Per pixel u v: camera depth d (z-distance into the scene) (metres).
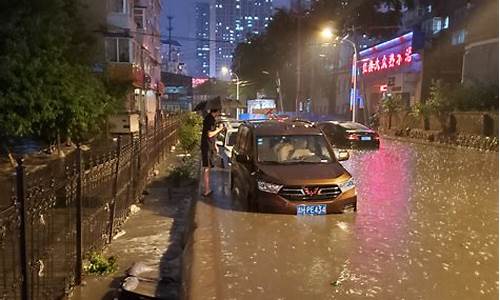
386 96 38.59
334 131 24.28
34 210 4.45
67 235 5.86
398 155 19.73
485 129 23.44
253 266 5.62
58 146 16.52
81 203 5.64
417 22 46.19
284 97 71.94
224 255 6.02
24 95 13.67
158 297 5.25
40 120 15.01
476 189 11.21
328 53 62.00
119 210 8.23
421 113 30.59
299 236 6.94
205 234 6.92
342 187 8.28
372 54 46.53
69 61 16.72
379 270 5.55
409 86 38.59
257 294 4.80
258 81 74.31
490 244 6.64
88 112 16.16
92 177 6.55
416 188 11.29
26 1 14.28
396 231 7.30
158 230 8.23
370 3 46.91
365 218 8.09
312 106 66.94
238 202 9.25
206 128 9.93
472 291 4.94
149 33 42.00
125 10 29.34
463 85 28.64
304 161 8.92
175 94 76.94
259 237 6.85
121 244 7.40
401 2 46.44
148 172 12.80
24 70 13.66
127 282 5.46
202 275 5.29
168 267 6.32
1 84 13.51
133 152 9.84
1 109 13.61
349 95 53.25
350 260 5.89
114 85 21.88
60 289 5.12
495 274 5.44
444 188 11.33
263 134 9.31
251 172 8.71
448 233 7.21
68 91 14.82
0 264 4.55
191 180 12.77
